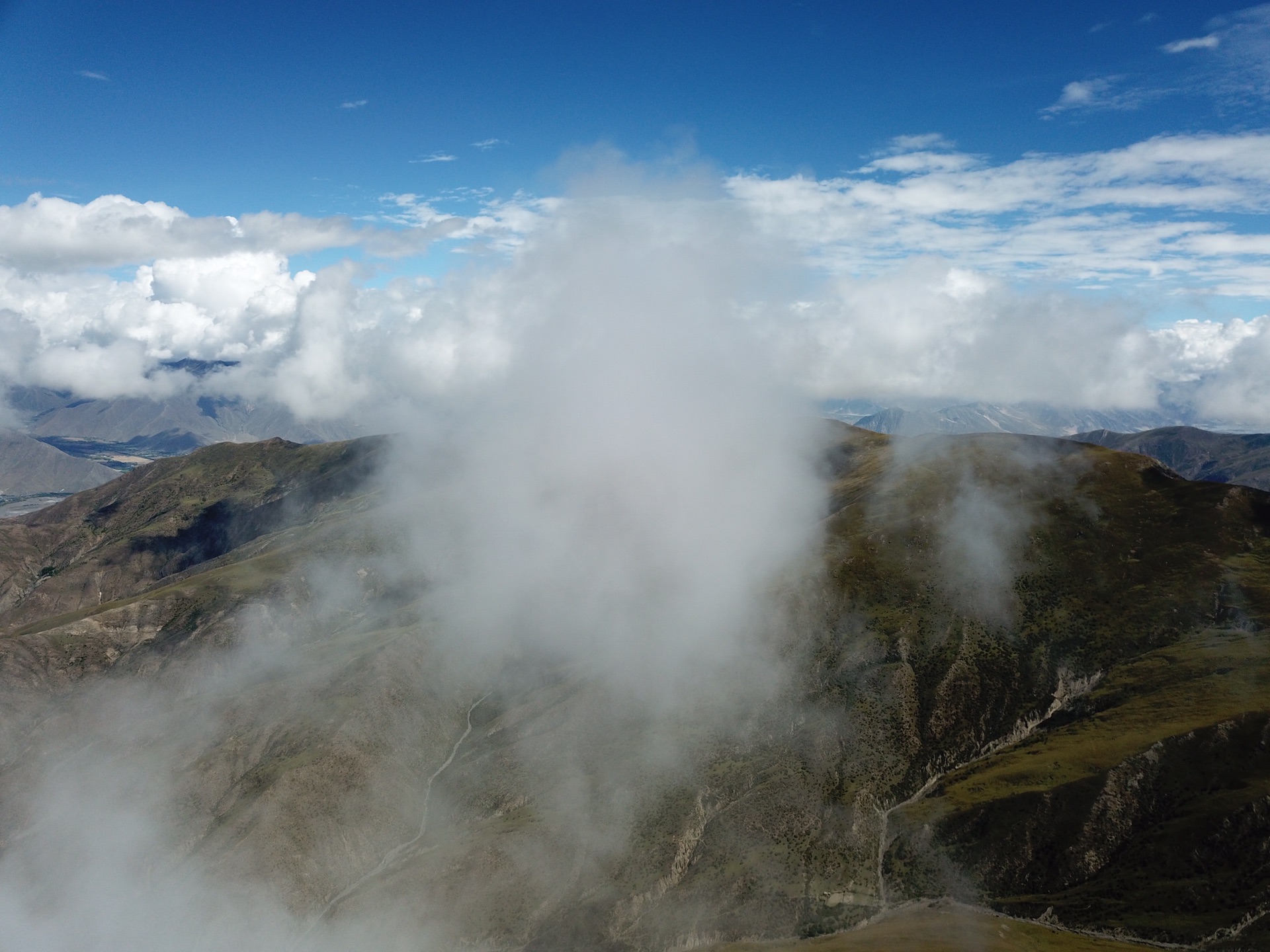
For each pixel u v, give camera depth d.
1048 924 118.00
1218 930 107.38
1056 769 138.50
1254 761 125.06
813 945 121.38
